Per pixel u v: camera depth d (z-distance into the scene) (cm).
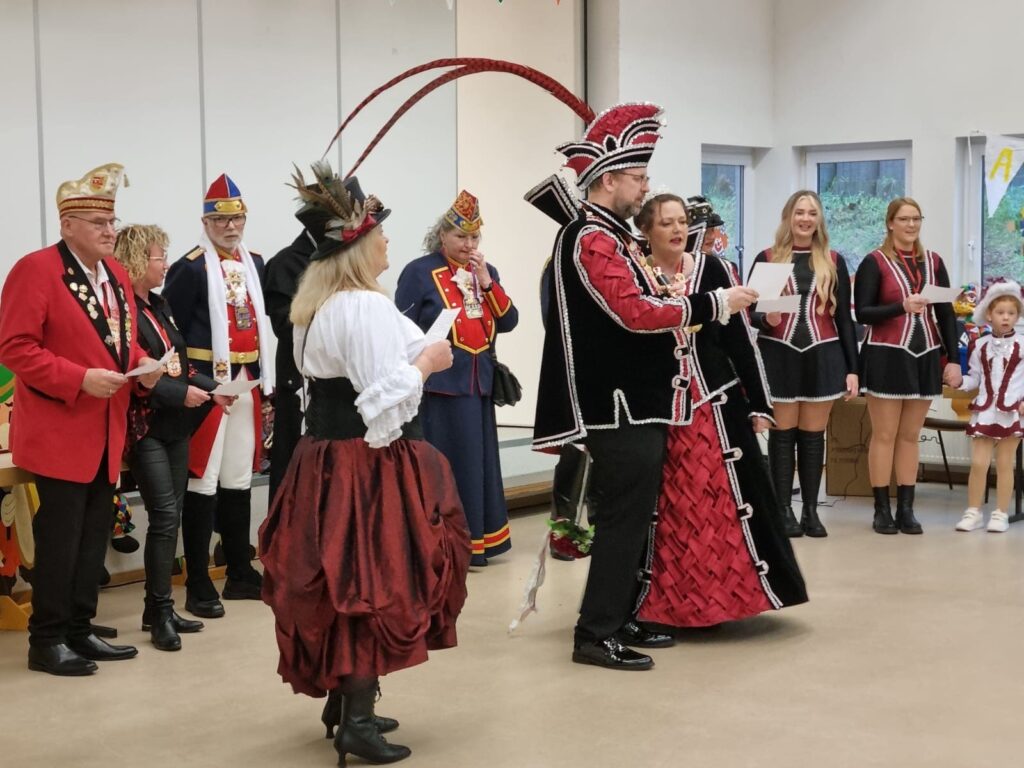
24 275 420
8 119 541
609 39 817
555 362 430
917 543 630
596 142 424
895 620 485
